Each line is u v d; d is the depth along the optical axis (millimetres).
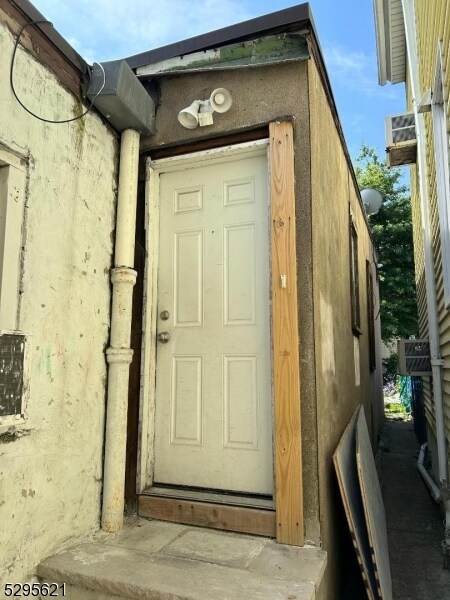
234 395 2617
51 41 2156
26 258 1961
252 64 2588
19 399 1734
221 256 2795
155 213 2961
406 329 13922
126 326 2549
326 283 2900
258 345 2600
